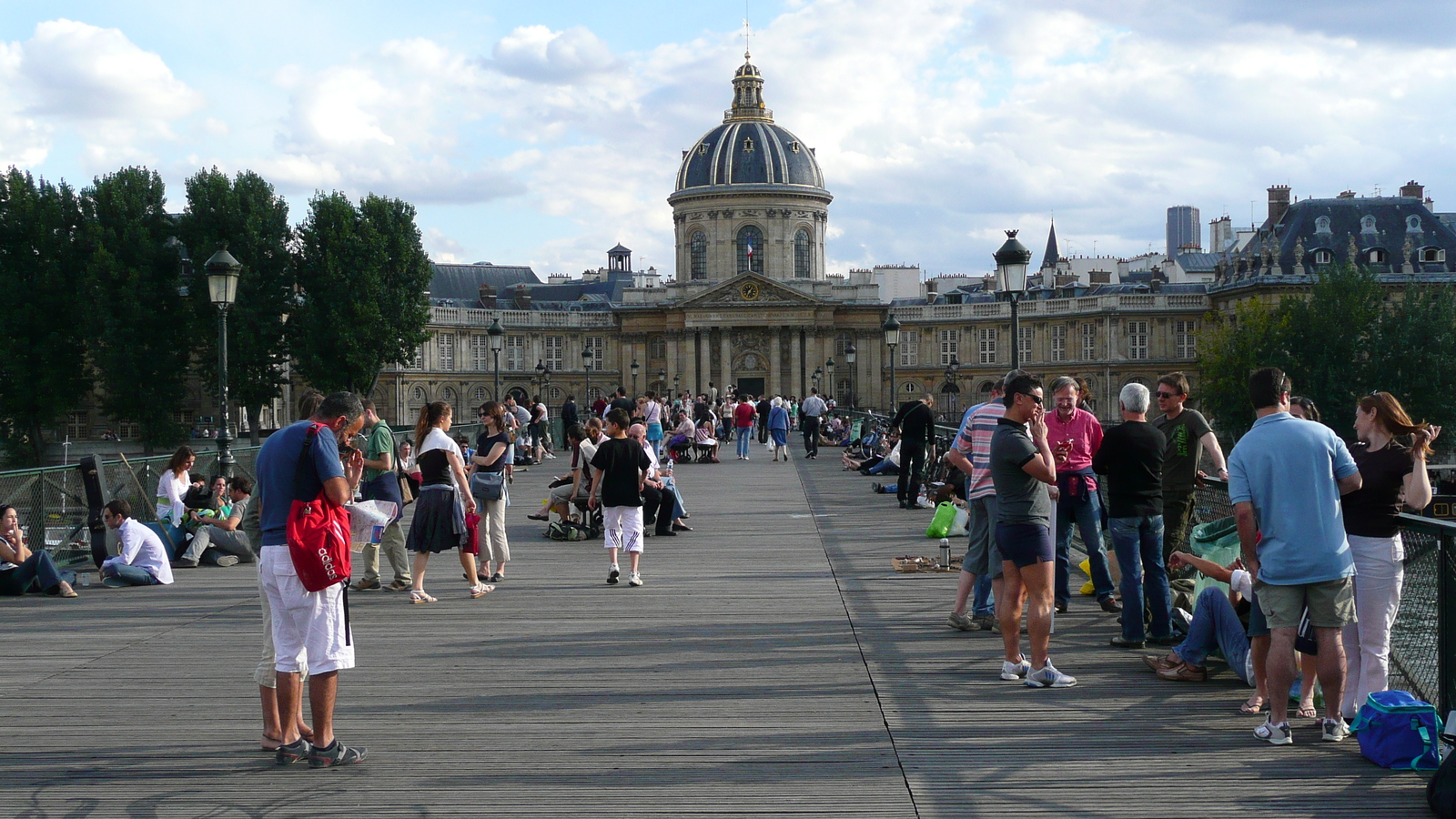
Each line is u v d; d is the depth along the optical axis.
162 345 51.84
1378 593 7.50
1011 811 6.26
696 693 8.60
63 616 11.78
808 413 37.09
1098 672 9.19
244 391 52.53
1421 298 57.88
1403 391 56.50
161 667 9.54
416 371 79.88
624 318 85.19
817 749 7.30
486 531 13.66
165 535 15.40
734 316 82.62
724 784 6.68
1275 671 7.27
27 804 6.39
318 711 6.94
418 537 12.36
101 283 49.88
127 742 7.50
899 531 18.36
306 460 6.81
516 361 85.12
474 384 83.50
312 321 53.22
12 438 52.25
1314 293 58.38
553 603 12.30
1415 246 69.75
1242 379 59.09
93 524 14.54
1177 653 9.02
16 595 12.95
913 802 6.39
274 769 6.95
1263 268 68.31
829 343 83.25
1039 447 8.71
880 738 7.52
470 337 83.44
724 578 13.91
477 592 12.70
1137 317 76.88
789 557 15.63
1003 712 8.09
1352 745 7.33
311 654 6.92
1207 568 8.91
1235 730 7.67
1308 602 7.30
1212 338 62.91
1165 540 10.52
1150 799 6.44
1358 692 7.67
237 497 17.20
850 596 12.60
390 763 7.04
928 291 97.12
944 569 14.20
